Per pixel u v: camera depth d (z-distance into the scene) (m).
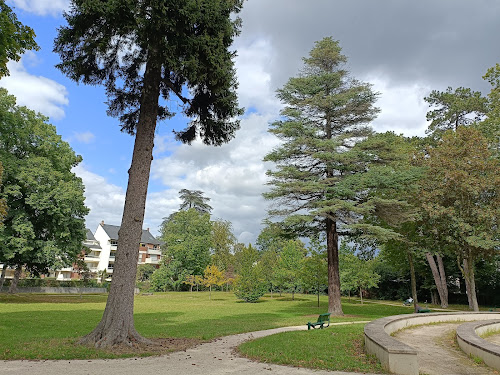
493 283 34.34
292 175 20.62
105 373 6.55
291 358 8.00
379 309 26.11
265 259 49.22
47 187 27.70
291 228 22.48
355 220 19.72
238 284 35.84
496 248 20.33
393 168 21.19
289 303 32.06
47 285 44.53
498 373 7.06
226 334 12.47
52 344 9.37
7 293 33.38
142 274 68.69
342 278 34.28
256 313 21.64
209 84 11.23
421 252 23.86
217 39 10.23
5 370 6.73
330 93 22.28
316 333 12.02
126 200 10.55
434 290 37.84
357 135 22.20
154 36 9.68
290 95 22.03
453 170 20.22
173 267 50.72
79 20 9.82
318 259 28.28
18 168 26.67
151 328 13.66
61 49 10.66
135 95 12.96
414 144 31.14
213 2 9.90
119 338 9.44
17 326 13.09
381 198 20.12
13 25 8.17
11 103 27.55
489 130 24.56
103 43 10.02
